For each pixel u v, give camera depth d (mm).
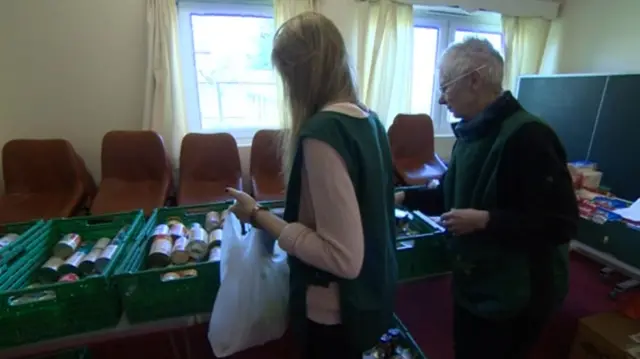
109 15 2709
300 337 857
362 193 721
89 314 1089
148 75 2787
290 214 791
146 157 2686
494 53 950
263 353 1759
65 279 1150
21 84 2676
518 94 3709
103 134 2930
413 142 3381
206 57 3086
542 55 3865
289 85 755
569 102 3225
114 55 2791
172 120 2906
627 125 2809
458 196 1070
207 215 1575
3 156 2484
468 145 1041
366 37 3232
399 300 2221
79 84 2783
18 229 1524
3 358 1054
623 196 2889
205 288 1171
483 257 1020
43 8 2590
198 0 2928
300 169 729
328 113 702
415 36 3693
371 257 762
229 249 1006
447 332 1961
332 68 725
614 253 1746
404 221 1616
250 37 3135
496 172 924
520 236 892
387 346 1420
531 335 1016
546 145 873
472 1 3416
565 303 2209
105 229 1542
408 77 3490
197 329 1896
